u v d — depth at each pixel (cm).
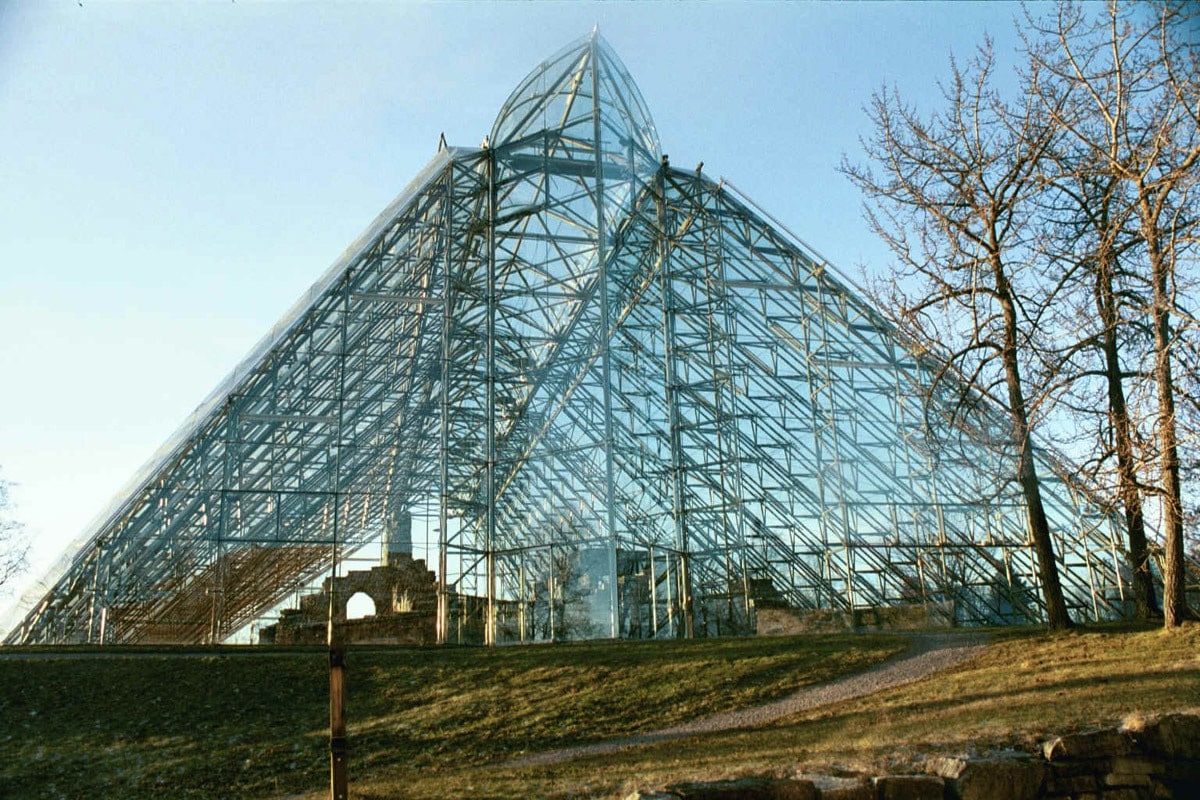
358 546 3809
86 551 3403
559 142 3909
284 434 3547
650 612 3284
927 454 3459
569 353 3594
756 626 3394
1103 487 2383
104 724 2112
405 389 4053
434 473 3903
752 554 3484
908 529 3528
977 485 3541
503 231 3900
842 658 2416
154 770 1800
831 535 3519
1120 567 3447
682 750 1722
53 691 2327
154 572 3409
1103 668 1969
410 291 3869
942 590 3459
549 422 3528
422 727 2042
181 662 2569
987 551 3512
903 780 1159
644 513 3397
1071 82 2467
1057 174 2450
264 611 3778
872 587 3462
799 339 3781
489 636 3328
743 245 3909
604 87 3959
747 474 3591
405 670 2503
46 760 1867
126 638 3444
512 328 3756
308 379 3622
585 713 2084
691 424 3625
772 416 3669
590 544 3281
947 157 2572
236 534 3406
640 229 3841
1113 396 2564
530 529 3406
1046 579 2575
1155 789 1219
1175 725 1262
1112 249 2394
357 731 2039
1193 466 2341
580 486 3366
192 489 3425
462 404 3631
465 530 3481
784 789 1128
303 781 1731
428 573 3862
